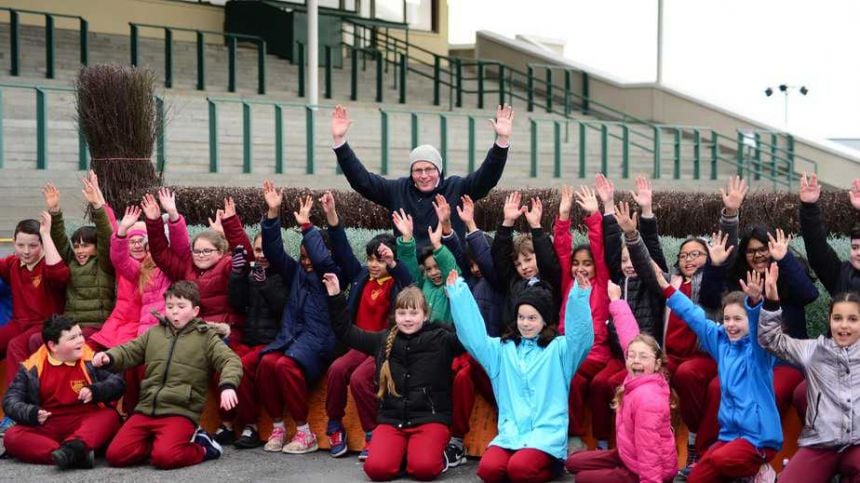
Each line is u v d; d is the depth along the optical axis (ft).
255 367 27.43
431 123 73.05
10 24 67.51
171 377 26.09
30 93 60.70
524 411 24.32
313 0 68.33
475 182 28.53
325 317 27.30
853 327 21.58
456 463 25.75
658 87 84.48
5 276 29.94
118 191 42.75
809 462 21.89
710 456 22.66
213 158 57.77
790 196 40.65
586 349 24.35
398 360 25.26
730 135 80.89
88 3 80.33
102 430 26.00
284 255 27.55
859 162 76.74
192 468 25.68
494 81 91.30
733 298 22.98
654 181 71.87
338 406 26.73
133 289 28.78
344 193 41.19
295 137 66.03
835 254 24.90
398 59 94.63
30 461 26.05
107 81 43.09
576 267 26.05
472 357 25.45
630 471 23.00
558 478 24.57
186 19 85.05
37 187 50.55
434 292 26.96
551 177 68.90
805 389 23.41
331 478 24.84
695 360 24.64
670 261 30.09
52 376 26.18
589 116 84.99
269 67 81.05
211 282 28.12
